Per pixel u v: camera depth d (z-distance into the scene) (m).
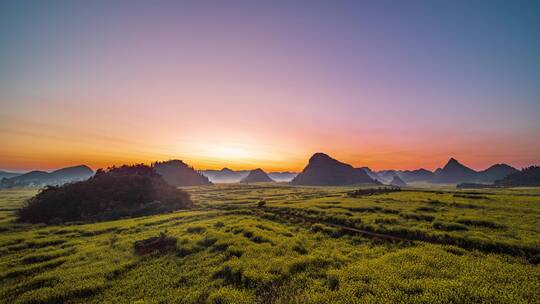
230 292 17.28
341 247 27.05
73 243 35.59
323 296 15.45
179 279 20.75
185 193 97.62
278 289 17.47
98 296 18.83
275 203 74.75
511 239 23.78
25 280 22.50
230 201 97.06
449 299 13.82
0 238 39.25
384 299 14.20
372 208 46.28
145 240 31.19
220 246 28.17
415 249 23.62
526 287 14.73
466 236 25.72
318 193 137.88
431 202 50.97
